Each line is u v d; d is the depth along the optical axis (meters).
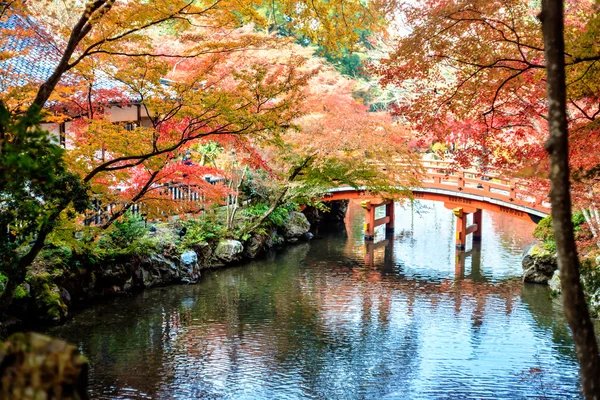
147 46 11.02
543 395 11.63
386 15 10.05
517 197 23.53
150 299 17.31
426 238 28.67
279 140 12.98
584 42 8.05
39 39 12.83
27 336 2.73
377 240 28.20
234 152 21.47
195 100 11.67
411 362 13.34
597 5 8.45
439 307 17.62
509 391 11.83
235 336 14.67
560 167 4.48
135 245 18.06
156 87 12.88
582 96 9.35
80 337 13.84
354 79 36.25
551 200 4.54
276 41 11.63
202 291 18.58
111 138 12.06
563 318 16.61
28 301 14.11
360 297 18.56
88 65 11.59
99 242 17.09
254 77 12.17
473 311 17.25
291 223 27.72
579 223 18.83
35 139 5.42
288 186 21.38
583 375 4.38
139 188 15.53
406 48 9.84
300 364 13.08
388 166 21.61
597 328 13.70
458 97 10.45
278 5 11.19
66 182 9.28
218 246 22.22
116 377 11.91
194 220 22.55
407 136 21.69
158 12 9.78
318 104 20.84
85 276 16.42
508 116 11.17
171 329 14.88
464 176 27.84
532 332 15.43
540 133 11.65
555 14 4.52
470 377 12.55
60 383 2.64
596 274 9.78
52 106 14.38
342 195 27.52
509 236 29.14
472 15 9.29
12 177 5.68
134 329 14.69
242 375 12.36
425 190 26.14
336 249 25.98
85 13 8.20
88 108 13.94
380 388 11.96
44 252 15.38
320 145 20.12
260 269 21.95
